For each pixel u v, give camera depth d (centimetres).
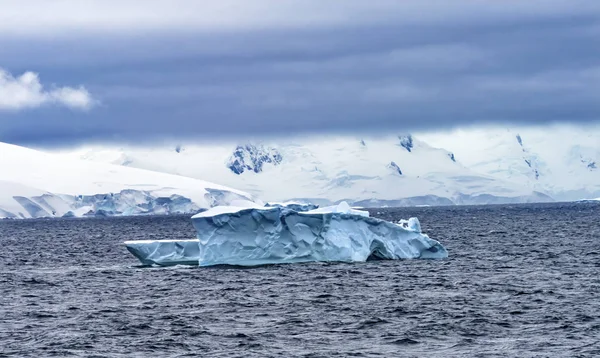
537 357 9125
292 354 9369
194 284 14875
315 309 12131
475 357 9162
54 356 9394
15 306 12875
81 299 13538
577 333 10244
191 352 9519
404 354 9338
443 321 11069
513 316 11350
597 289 13738
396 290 13875
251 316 11638
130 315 11850
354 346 9738
